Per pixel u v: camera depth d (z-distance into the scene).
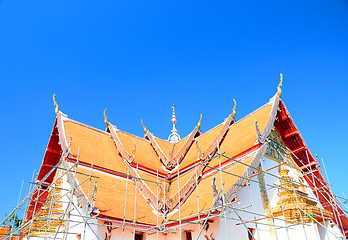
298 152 21.75
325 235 18.66
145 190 19.00
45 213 18.84
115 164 20.67
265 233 16.95
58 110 21.97
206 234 15.17
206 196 16.28
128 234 16.52
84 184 16.69
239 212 16.16
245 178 15.39
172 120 31.67
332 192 20.20
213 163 19.45
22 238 20.08
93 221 15.84
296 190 18.17
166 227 16.22
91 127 23.00
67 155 18.33
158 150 25.09
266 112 20.09
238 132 20.88
